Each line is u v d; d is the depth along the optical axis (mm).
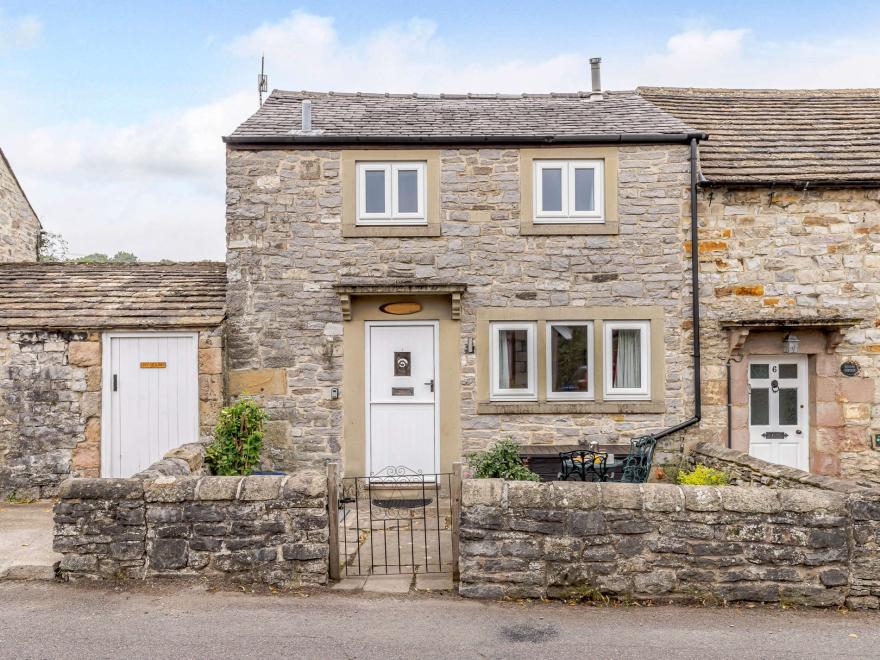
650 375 8445
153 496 5062
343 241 8461
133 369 8258
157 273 9688
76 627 4344
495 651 4066
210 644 4117
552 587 4863
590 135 8445
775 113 10445
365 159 8477
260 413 7492
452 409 8438
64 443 8109
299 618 4520
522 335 8594
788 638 4297
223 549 5039
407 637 4250
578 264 8508
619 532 4863
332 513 5160
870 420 8500
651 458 7609
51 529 6469
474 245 8492
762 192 8609
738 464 7227
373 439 8477
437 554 5891
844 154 9180
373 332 8531
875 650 4133
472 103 10148
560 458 7734
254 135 8438
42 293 8844
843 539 4809
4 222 10789
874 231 8602
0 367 8070
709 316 8562
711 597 4840
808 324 8219
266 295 8383
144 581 5062
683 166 8547
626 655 4031
